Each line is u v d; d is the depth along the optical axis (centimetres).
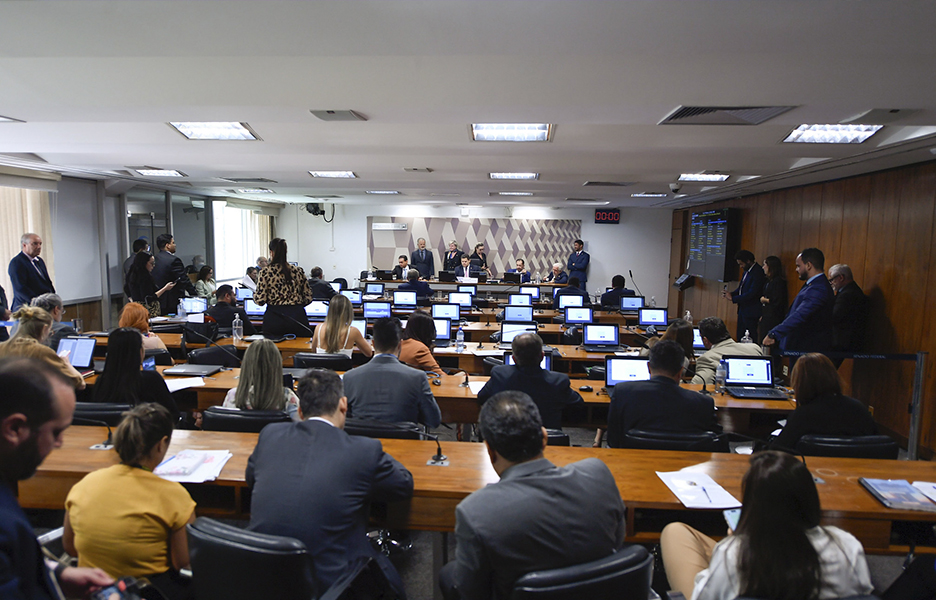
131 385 271
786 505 128
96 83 278
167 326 574
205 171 698
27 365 89
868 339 533
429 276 1171
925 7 179
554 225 1294
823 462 229
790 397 362
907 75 244
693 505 187
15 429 86
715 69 246
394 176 727
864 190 550
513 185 814
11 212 649
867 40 205
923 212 462
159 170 691
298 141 477
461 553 129
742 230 861
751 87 268
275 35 212
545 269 1301
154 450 165
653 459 228
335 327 408
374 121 366
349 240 1323
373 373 278
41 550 89
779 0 179
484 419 144
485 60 241
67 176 735
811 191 657
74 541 162
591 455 231
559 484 134
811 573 123
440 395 345
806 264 474
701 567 168
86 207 775
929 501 191
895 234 499
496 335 605
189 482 199
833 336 525
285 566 134
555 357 490
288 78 267
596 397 359
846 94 273
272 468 164
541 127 426
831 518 191
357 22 202
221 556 137
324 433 171
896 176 500
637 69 249
